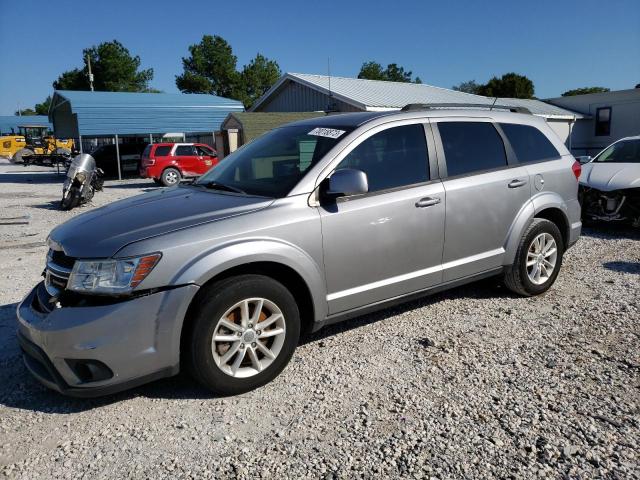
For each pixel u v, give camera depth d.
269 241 3.45
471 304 5.02
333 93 22.17
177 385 3.62
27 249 8.38
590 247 7.27
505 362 3.80
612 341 4.10
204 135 31.34
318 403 3.32
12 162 44.31
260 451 2.86
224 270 3.31
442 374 3.64
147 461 2.80
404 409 3.22
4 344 4.38
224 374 3.35
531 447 2.80
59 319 3.06
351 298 3.89
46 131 48.31
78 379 3.09
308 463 2.74
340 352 4.05
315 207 3.70
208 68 76.25
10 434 3.09
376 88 24.97
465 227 4.48
